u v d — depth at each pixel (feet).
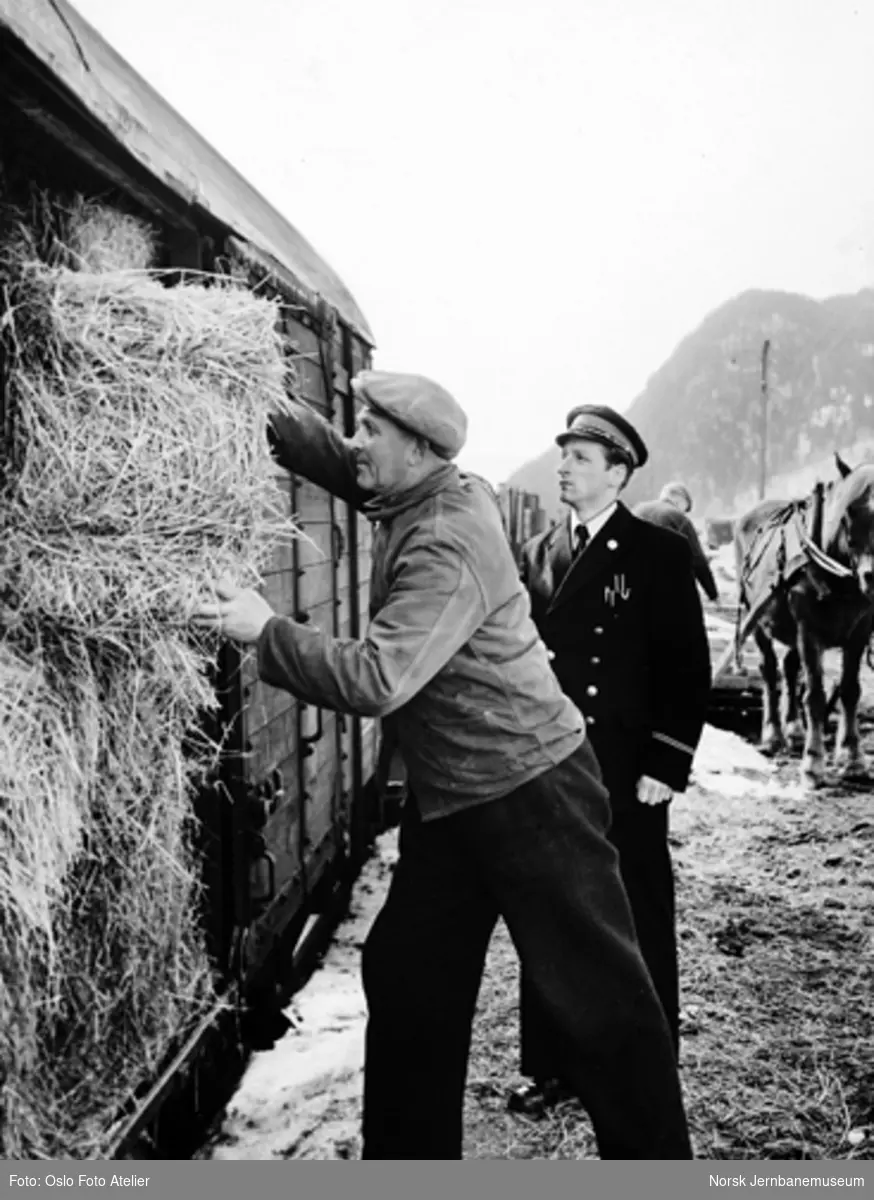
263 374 5.10
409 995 5.46
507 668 5.16
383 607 5.09
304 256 10.18
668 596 7.00
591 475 7.20
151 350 4.58
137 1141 5.74
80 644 4.65
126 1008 5.38
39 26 4.40
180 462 4.62
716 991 9.02
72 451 4.41
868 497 15.43
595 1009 5.27
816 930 10.48
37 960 4.59
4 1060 4.31
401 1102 5.49
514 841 5.25
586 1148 6.58
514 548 23.53
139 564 4.59
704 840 13.73
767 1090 7.34
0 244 4.50
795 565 16.62
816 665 16.71
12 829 4.06
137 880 5.31
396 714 5.47
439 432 4.99
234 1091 6.93
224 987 6.51
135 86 6.29
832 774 17.08
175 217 6.02
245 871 6.66
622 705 7.02
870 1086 7.40
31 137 4.85
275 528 5.20
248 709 6.68
